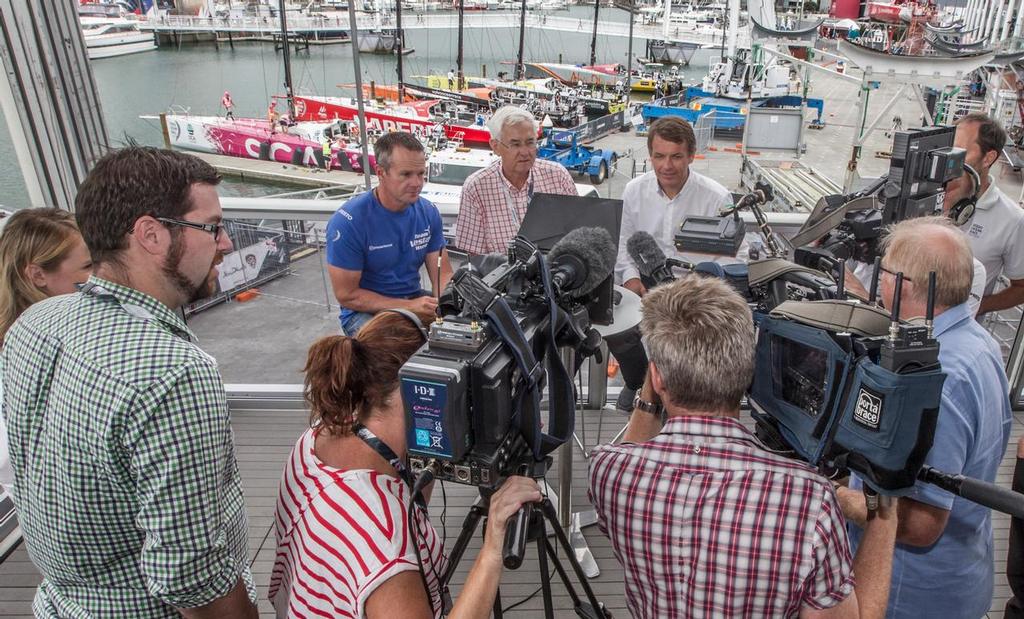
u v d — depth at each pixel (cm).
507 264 150
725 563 107
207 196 121
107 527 117
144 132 2178
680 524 110
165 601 116
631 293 226
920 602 155
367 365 122
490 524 114
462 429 107
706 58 4675
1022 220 271
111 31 3186
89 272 205
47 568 124
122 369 110
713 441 113
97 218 116
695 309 116
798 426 123
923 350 103
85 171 337
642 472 114
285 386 345
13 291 198
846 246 218
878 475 109
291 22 2975
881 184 231
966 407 139
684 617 113
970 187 267
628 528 115
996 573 240
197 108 2505
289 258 367
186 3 3198
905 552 153
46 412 116
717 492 109
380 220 287
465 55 4559
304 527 113
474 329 110
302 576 111
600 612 163
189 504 113
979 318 293
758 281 164
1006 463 294
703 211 309
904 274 150
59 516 116
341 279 288
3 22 288
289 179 1955
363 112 339
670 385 117
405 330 129
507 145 315
